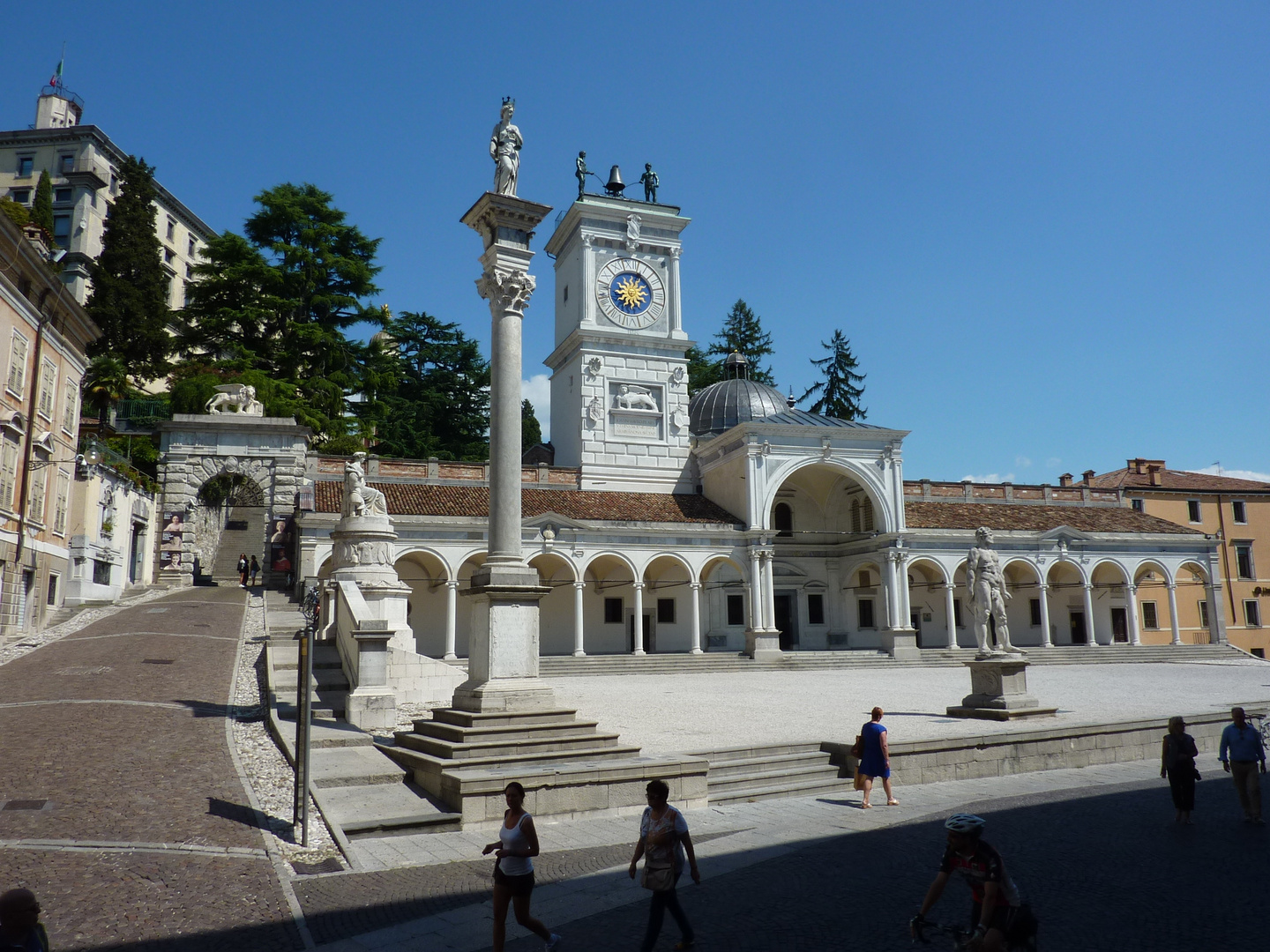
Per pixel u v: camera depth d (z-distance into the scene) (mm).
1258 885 11055
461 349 74312
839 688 33844
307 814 12250
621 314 57875
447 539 45062
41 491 34438
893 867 11945
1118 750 21656
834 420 54469
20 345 32688
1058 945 8984
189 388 52875
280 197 64375
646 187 61156
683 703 28016
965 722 23547
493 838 12969
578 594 47000
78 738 16797
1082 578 55594
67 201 78375
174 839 11930
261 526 58156
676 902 8688
